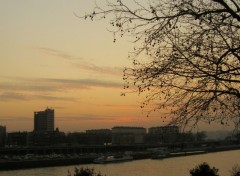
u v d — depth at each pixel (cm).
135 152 16325
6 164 11519
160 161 12875
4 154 15162
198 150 16488
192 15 1067
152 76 1076
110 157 13450
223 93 1076
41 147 15962
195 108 1086
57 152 16475
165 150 14288
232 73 1067
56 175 9512
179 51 1064
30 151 15688
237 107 1104
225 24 1059
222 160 11244
